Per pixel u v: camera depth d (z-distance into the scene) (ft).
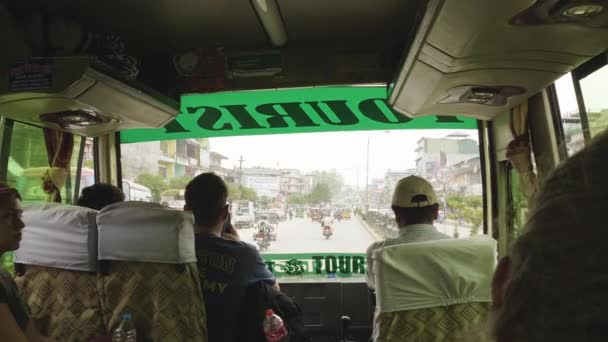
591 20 5.71
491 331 1.37
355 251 11.88
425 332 6.13
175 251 6.16
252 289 7.04
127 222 6.25
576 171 1.23
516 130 9.87
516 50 6.79
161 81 11.91
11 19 8.45
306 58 11.59
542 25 5.92
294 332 7.13
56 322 6.65
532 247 1.21
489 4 5.40
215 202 7.29
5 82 7.44
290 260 11.99
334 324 11.21
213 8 9.71
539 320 1.15
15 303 5.94
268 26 10.00
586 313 1.06
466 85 8.43
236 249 7.05
